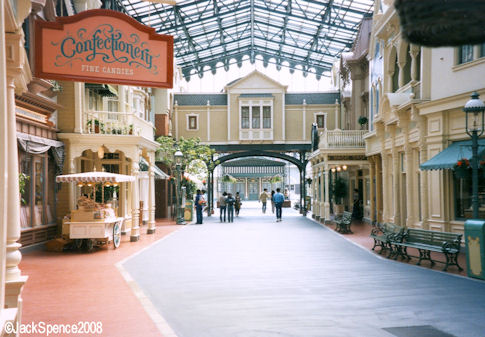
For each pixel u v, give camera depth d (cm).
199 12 3225
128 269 1059
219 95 3606
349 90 3114
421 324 609
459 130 1295
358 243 1538
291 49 4322
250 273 999
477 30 171
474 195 1002
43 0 623
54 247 1388
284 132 3547
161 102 3228
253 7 3381
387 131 1855
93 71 786
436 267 1053
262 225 2334
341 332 578
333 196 2933
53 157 1570
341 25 3228
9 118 470
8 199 478
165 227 2259
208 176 3406
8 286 460
